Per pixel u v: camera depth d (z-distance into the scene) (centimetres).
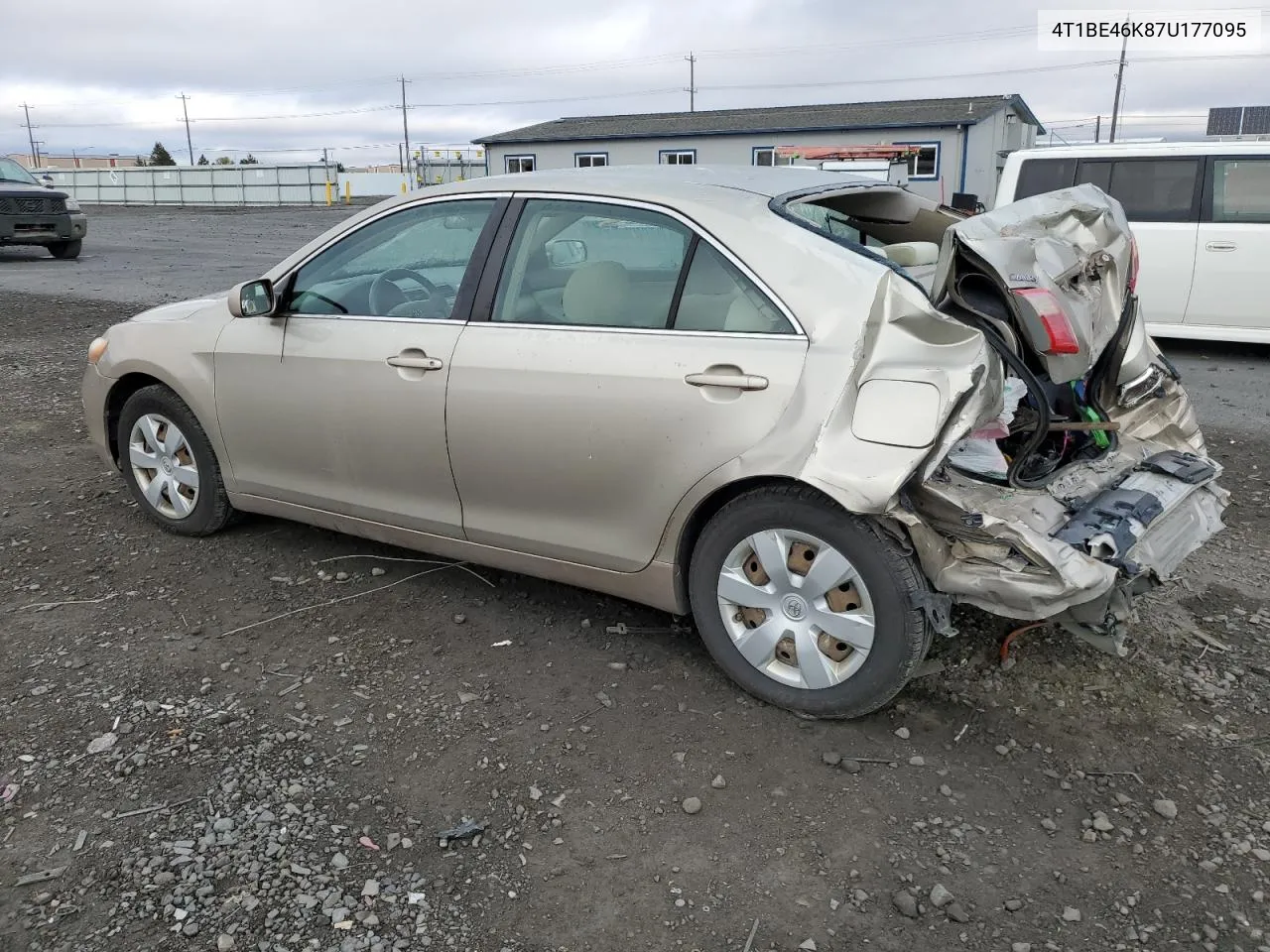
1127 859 257
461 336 356
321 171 4647
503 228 358
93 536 473
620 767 296
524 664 355
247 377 414
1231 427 674
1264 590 411
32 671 347
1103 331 331
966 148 3372
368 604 402
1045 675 342
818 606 305
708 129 3738
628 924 237
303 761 298
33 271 1723
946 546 286
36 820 271
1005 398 315
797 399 289
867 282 291
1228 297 884
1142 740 307
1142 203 917
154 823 270
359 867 255
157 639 373
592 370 325
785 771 294
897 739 309
